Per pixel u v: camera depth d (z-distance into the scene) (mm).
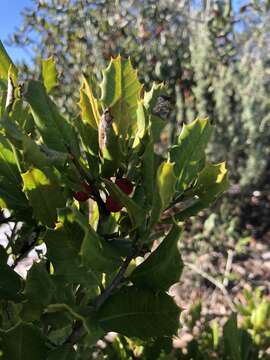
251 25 1018
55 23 1055
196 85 1027
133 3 1083
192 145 183
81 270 157
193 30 1093
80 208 193
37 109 166
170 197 151
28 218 187
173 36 1083
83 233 158
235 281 832
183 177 180
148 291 154
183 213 178
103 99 178
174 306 152
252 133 960
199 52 989
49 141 166
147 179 164
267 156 1002
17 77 204
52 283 159
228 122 989
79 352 280
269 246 939
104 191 169
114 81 180
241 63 1003
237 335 311
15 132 146
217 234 904
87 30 1058
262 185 1046
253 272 862
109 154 163
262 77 981
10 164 183
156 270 151
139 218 157
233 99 1015
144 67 1062
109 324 154
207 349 351
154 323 153
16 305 158
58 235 157
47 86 205
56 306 142
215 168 173
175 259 145
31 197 165
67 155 155
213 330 355
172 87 1035
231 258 833
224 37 998
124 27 1058
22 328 158
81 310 155
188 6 1110
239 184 989
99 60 1028
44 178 164
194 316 406
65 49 1040
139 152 171
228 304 752
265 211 1012
